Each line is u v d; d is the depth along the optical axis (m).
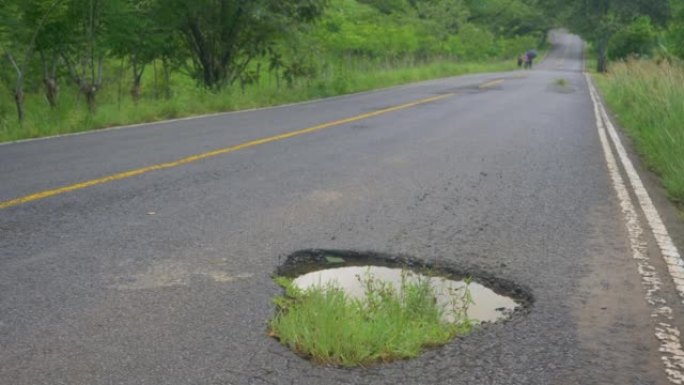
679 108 9.70
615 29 60.38
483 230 4.86
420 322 3.05
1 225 4.64
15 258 3.95
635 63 21.23
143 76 20.97
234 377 2.57
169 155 7.82
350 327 2.83
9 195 5.55
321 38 26.30
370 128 11.00
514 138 10.20
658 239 4.80
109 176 6.45
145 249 4.19
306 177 6.66
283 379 2.56
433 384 2.56
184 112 13.40
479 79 32.22
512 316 3.29
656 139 9.09
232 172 6.82
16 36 11.88
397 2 59.00
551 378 2.66
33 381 2.52
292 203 5.53
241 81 19.16
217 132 10.18
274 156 7.89
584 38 80.00
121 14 13.80
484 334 3.04
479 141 9.70
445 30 55.34
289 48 19.41
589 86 28.77
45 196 5.54
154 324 3.06
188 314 3.18
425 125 11.61
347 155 8.11
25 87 15.24
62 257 3.99
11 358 2.70
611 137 10.95
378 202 5.66
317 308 3.02
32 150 8.18
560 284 3.78
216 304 3.31
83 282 3.58
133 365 2.66
